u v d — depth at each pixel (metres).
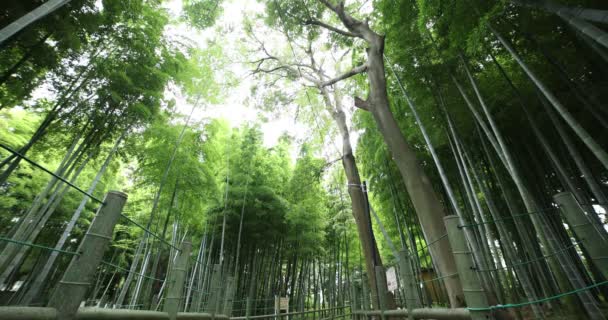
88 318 1.31
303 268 10.02
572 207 1.50
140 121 4.57
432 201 4.01
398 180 6.36
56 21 3.05
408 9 4.00
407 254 2.89
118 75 3.92
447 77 4.28
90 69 3.90
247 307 5.25
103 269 7.95
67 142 4.48
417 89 4.70
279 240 9.04
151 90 4.57
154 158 5.15
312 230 8.76
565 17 2.02
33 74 3.52
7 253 3.07
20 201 6.52
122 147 4.96
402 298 3.86
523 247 4.79
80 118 4.11
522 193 2.89
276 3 7.03
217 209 7.66
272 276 8.62
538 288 4.50
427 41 4.25
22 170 6.33
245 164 7.81
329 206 10.52
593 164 4.38
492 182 5.29
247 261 8.40
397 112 5.97
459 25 3.23
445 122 4.47
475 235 4.91
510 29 3.62
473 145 4.93
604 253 1.35
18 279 6.51
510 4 3.28
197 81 5.88
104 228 1.36
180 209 5.89
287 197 8.97
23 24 1.84
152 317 2.01
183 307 5.91
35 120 6.12
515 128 4.71
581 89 3.23
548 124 4.28
